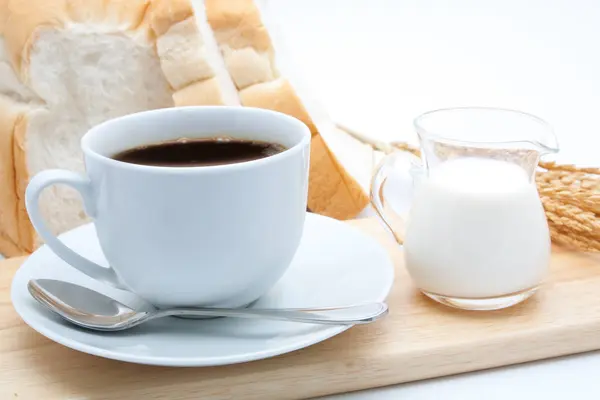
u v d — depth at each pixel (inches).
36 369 21.6
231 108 23.3
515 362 22.4
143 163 22.2
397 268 24.5
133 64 28.9
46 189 28.0
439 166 23.3
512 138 24.1
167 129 23.2
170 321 22.0
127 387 21.2
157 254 21.4
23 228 28.4
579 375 22.2
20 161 28.0
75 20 27.9
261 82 28.7
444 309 23.1
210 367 21.6
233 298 22.1
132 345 21.0
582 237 24.6
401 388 22.0
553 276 24.1
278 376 21.5
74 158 29.1
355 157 30.3
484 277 22.6
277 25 31.2
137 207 21.1
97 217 21.8
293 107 28.6
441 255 22.7
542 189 25.3
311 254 23.8
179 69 28.3
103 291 22.8
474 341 22.1
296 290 22.7
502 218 22.5
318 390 21.7
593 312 22.8
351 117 32.6
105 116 29.3
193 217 21.0
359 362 21.7
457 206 22.6
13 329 22.6
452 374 22.3
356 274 22.9
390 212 25.3
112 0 28.4
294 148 21.5
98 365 21.7
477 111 24.1
